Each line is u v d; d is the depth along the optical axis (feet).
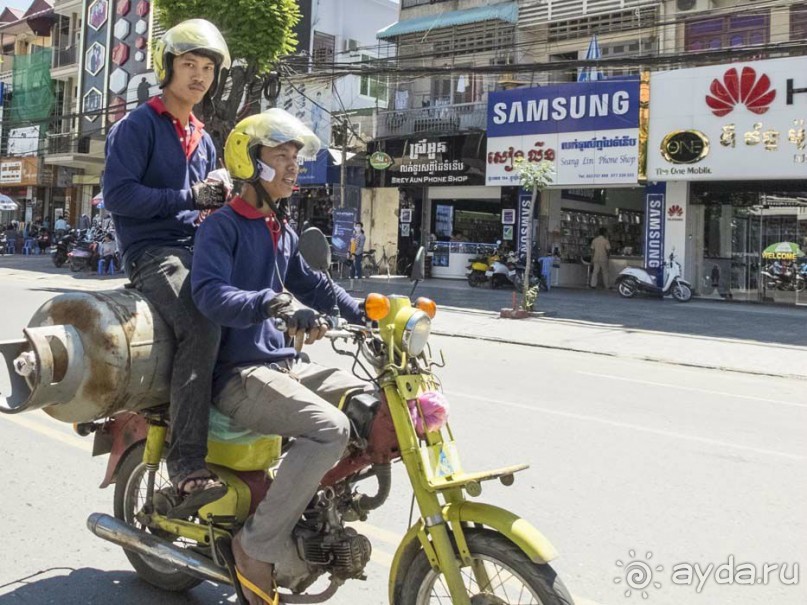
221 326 9.12
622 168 59.41
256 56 46.16
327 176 73.56
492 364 30.73
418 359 8.61
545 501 14.43
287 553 8.55
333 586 8.86
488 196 71.72
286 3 46.39
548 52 67.31
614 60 45.50
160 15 46.14
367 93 84.89
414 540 8.30
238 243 9.00
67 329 8.40
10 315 37.81
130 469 10.98
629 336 40.63
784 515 14.02
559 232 70.38
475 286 67.15
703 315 49.88
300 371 9.72
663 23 54.13
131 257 9.90
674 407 23.62
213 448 9.34
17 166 113.60
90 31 102.68
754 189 56.59
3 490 14.48
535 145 63.62
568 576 11.33
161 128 10.34
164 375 9.07
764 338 40.57
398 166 72.79
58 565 11.50
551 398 24.04
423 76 65.92
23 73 113.09
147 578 11.00
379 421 8.44
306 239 9.02
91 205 108.06
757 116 53.57
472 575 8.41
